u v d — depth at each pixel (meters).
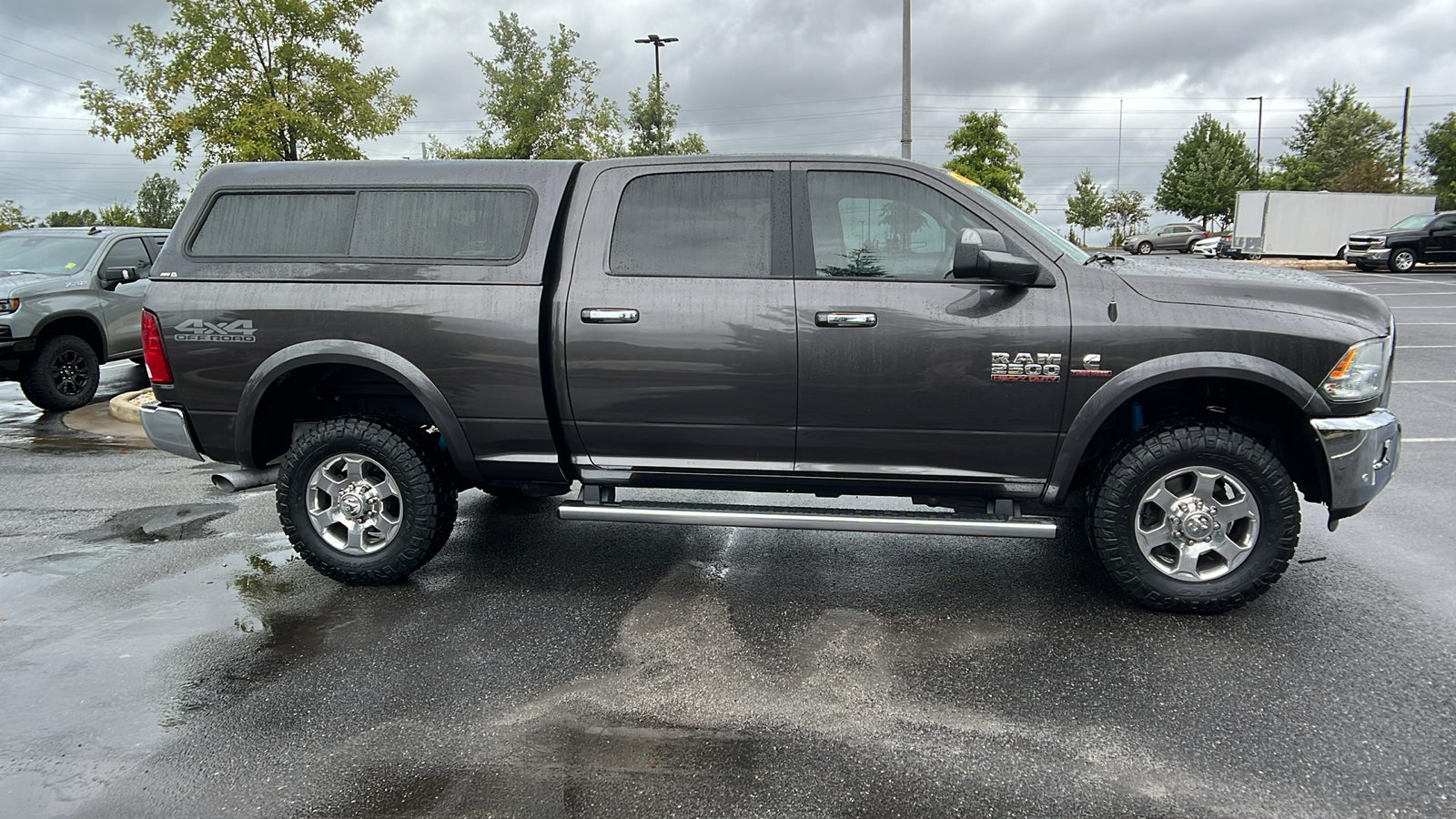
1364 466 3.53
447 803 2.54
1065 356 3.58
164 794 2.60
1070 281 3.62
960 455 3.77
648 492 5.79
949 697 3.12
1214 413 3.95
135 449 7.54
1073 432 3.63
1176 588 3.71
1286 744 2.79
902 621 3.78
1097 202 62.03
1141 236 42.06
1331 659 3.36
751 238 3.83
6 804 2.55
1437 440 6.93
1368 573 4.21
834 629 3.71
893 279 3.71
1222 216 51.19
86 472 6.65
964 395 3.67
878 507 5.16
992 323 3.62
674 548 4.77
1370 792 2.54
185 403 4.14
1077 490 4.15
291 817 2.49
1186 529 3.67
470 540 4.92
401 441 4.03
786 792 2.58
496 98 21.80
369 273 3.97
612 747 2.82
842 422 3.78
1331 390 3.50
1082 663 3.36
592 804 2.53
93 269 9.72
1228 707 3.02
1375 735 2.83
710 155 3.93
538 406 3.91
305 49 15.05
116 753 2.81
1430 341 12.27
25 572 4.45
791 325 3.72
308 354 3.96
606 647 3.55
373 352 3.95
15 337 8.83
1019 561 4.50
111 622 3.82
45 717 3.03
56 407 9.32
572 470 4.12
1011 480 3.78
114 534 5.09
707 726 2.95
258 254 4.09
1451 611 3.78
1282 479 3.57
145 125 14.70
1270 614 3.77
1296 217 31.59
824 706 3.07
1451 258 24.70
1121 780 2.62
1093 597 4.02
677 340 3.79
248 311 4.01
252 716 3.03
